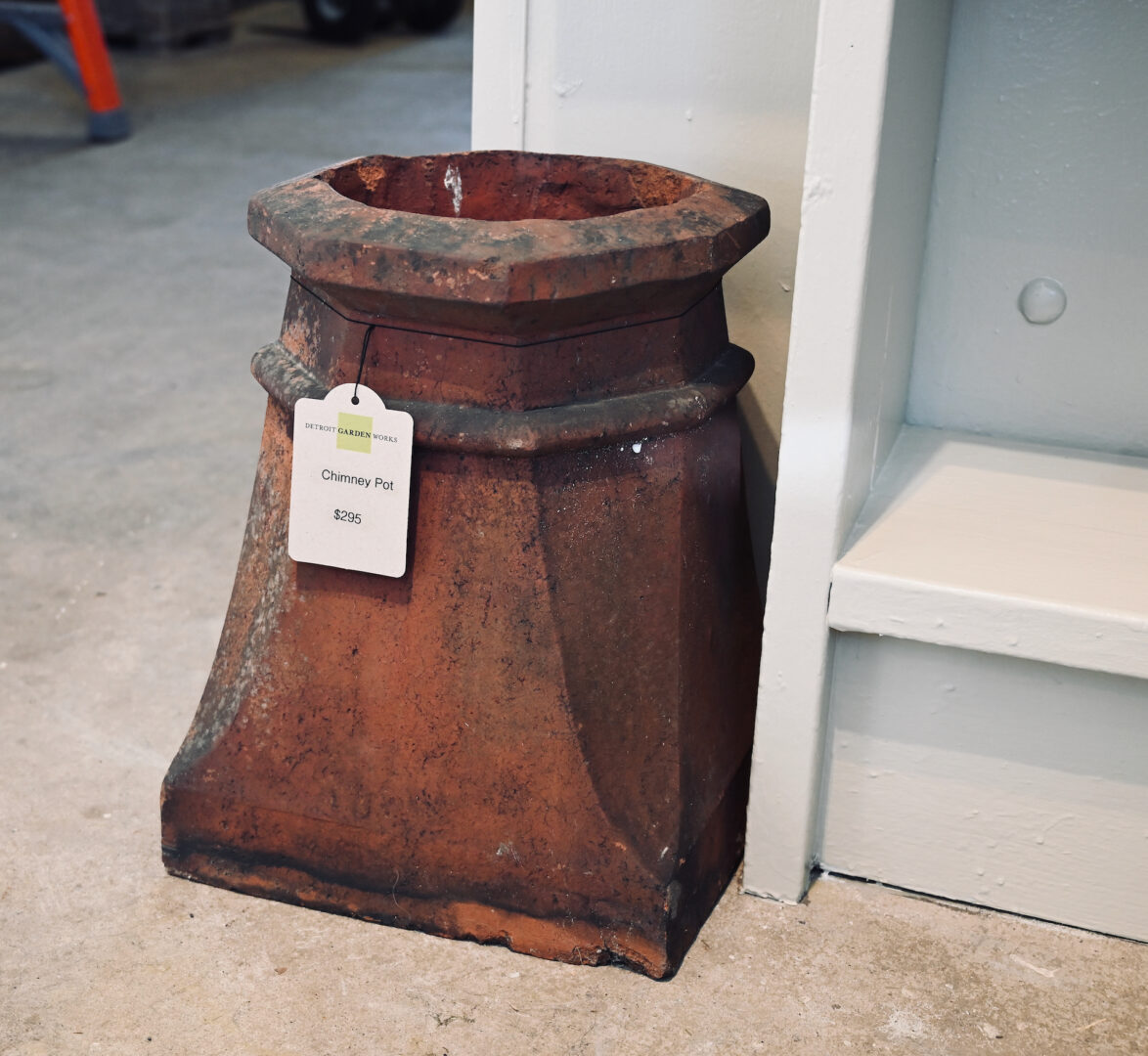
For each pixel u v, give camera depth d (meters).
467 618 0.99
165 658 1.45
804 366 0.95
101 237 3.17
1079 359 1.20
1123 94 1.11
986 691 1.02
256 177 3.78
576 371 0.95
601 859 1.00
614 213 1.17
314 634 1.03
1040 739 1.02
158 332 2.55
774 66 1.16
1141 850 1.02
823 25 0.87
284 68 5.55
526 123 1.26
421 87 5.26
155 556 1.68
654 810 1.02
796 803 1.07
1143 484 1.15
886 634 0.99
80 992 0.98
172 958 1.02
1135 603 0.94
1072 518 1.08
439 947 1.04
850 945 1.05
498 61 1.24
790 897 1.10
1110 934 1.07
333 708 1.04
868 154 0.89
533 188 1.18
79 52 4.02
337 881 1.07
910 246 1.11
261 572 1.07
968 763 1.05
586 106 1.23
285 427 1.04
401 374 0.95
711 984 1.01
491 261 0.86
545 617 0.97
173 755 1.28
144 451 2.01
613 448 0.98
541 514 0.96
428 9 6.69
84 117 4.44
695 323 1.02
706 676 1.08
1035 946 1.06
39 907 1.07
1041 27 1.11
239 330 2.58
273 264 3.02
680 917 1.01
